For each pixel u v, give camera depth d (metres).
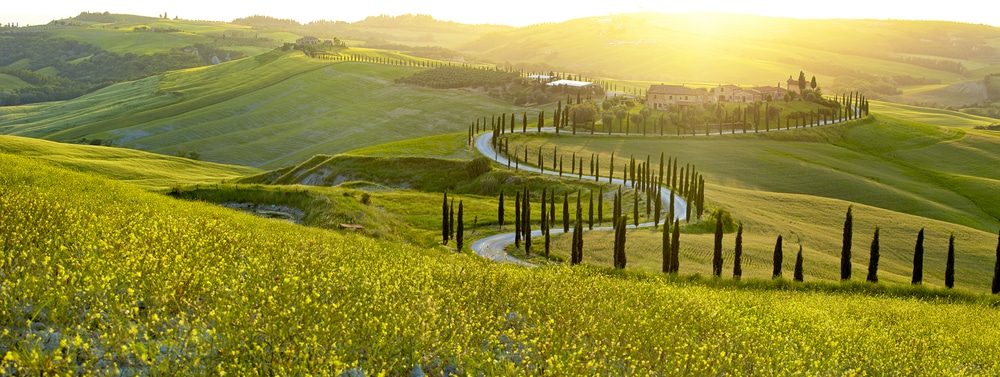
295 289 14.10
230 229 26.77
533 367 13.31
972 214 147.50
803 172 169.38
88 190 43.00
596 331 16.36
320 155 172.75
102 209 27.80
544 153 175.62
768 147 196.38
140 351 10.12
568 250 85.94
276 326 11.89
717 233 68.06
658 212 101.44
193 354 10.67
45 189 38.38
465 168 156.12
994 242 104.94
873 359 21.42
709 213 109.62
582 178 145.12
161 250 16.39
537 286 21.00
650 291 25.33
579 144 188.75
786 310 29.53
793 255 82.88
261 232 30.95
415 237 90.06
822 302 43.97
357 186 143.25
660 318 19.30
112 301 11.48
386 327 12.77
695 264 74.94
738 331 20.02
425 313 13.98
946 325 37.06
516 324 16.97
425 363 13.07
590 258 78.94
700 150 188.12
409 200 119.25
